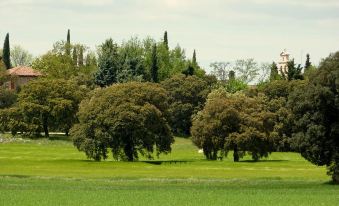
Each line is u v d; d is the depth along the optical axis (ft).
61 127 620.90
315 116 275.18
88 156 416.26
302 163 386.93
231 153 532.73
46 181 266.98
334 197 213.87
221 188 247.70
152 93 434.30
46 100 604.08
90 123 414.41
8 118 604.90
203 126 438.40
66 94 606.55
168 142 437.17
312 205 193.26
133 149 429.38
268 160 438.40
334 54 279.49
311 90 274.98
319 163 281.54
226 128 432.25
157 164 374.84
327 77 273.54
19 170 317.83
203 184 264.52
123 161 401.29
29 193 217.56
